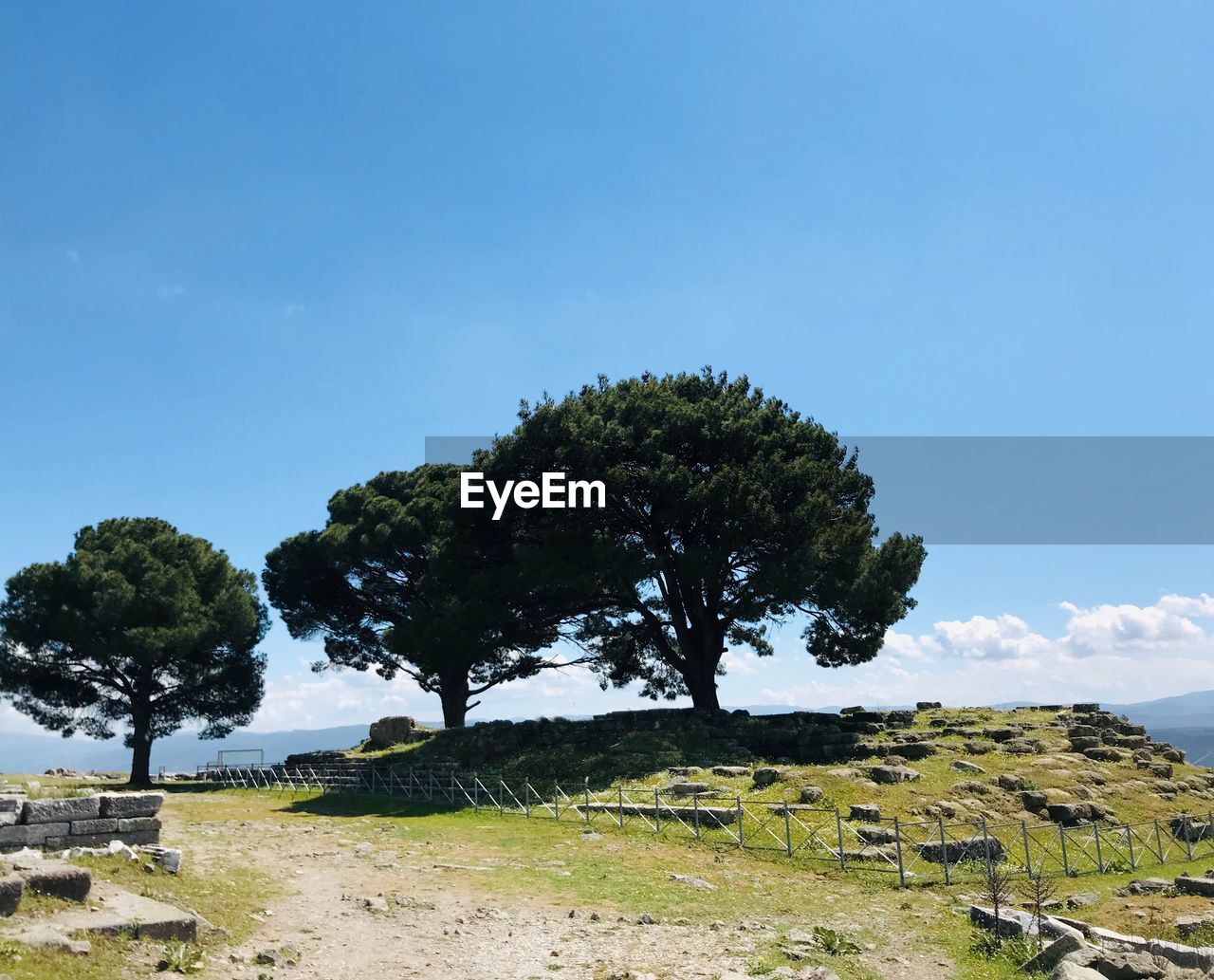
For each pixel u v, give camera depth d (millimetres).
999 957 13141
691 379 40156
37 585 47406
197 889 14391
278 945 12477
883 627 38688
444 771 34375
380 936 13562
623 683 49750
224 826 24516
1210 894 16844
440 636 41219
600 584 37062
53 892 11430
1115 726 35531
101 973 9711
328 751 46250
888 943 14180
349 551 49281
